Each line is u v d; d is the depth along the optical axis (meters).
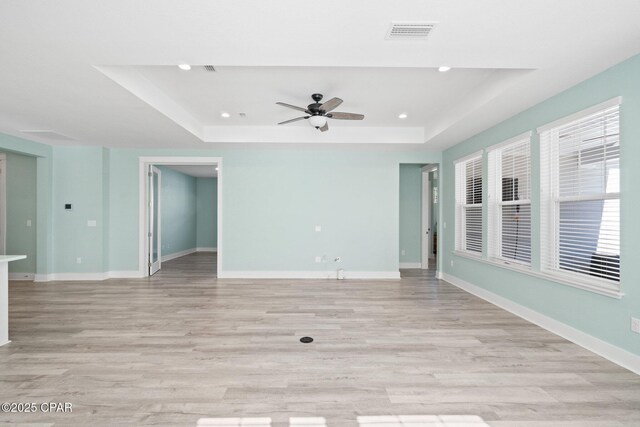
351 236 6.07
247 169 6.00
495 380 2.34
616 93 2.58
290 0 1.80
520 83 2.95
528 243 3.80
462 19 1.99
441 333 3.25
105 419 1.90
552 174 3.36
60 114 3.86
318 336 3.17
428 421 1.89
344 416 1.93
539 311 3.49
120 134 4.86
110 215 5.96
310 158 6.04
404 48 2.36
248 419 1.90
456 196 5.50
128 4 1.82
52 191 5.71
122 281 5.68
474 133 4.71
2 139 4.78
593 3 1.83
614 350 2.60
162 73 3.30
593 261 2.92
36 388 2.22
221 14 1.93
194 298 4.57
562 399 2.10
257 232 6.02
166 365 2.56
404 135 5.41
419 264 7.41
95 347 2.90
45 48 2.31
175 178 9.09
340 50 2.38
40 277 5.65
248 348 2.88
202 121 5.08
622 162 2.54
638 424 1.85
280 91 3.79
